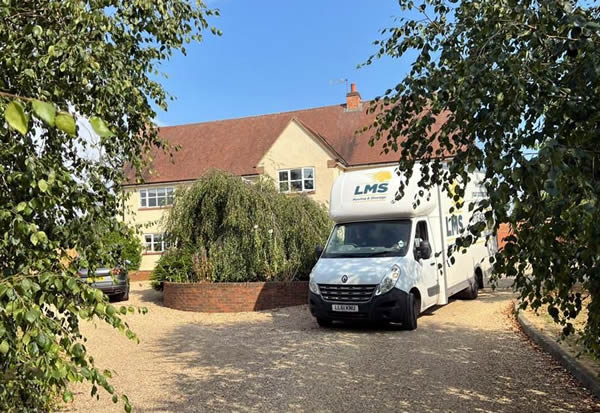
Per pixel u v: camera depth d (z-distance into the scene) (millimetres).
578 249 3035
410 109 4512
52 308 3094
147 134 5297
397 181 10359
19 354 2262
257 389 5762
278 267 13656
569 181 2523
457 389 5496
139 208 29609
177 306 13344
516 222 2863
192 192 14188
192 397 5547
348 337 8781
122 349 8445
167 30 4727
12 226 2627
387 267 9258
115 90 4070
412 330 9164
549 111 3127
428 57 4344
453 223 12016
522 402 5023
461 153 3557
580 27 2730
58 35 3506
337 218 10812
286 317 11555
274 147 26625
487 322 9703
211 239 14188
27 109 2387
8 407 2852
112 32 4086
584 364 5840
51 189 2840
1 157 2961
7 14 3270
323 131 29297
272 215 13945
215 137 32031
